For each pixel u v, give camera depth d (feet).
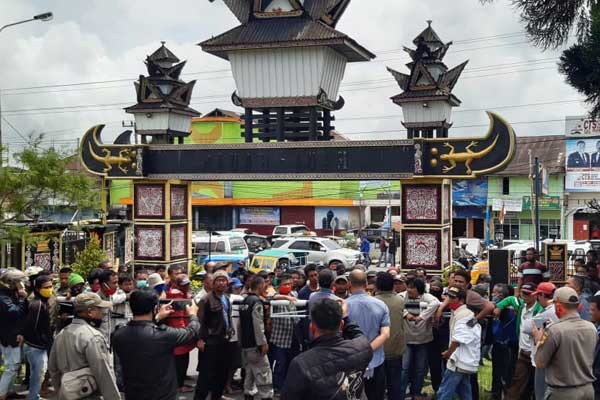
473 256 101.45
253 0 65.72
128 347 21.53
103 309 23.63
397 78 61.77
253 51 65.16
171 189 69.31
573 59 48.11
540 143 150.61
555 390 23.70
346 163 61.41
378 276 29.81
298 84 63.98
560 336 23.48
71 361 22.30
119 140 76.33
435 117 59.82
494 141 57.00
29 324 31.76
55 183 56.80
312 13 65.05
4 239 54.54
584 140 138.72
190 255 72.74
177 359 32.58
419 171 58.80
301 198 167.43
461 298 29.35
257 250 113.60
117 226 76.07
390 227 141.79
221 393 31.94
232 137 170.40
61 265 63.10
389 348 29.12
